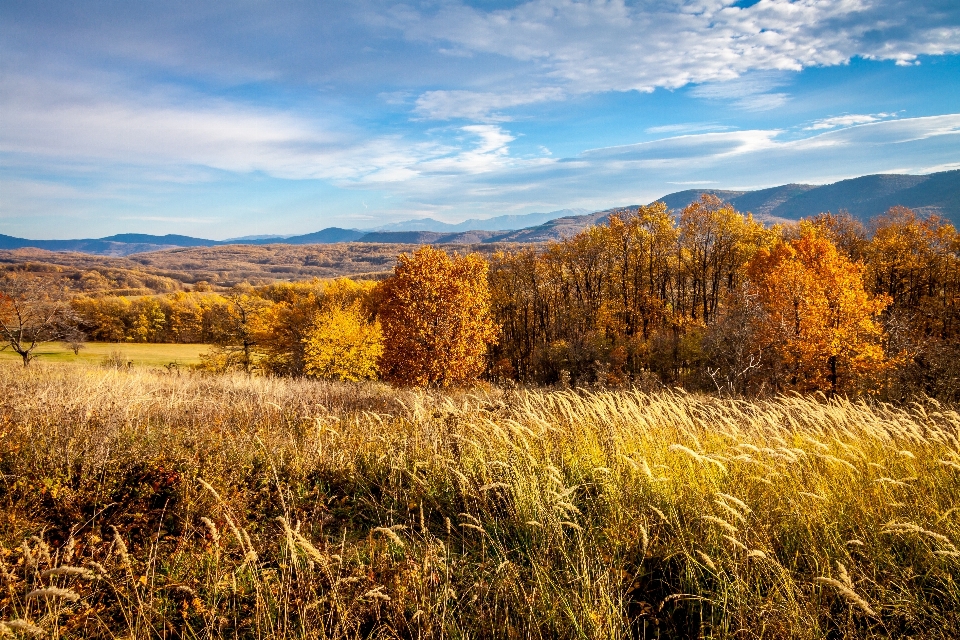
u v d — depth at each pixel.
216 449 5.89
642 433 5.62
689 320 40.19
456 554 4.10
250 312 44.91
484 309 26.56
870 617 3.26
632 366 38.25
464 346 25.31
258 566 3.72
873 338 23.70
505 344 51.97
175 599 3.37
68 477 4.64
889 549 3.76
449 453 5.66
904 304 37.84
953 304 34.53
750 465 4.83
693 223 43.22
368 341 31.55
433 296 25.47
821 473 4.86
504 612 3.30
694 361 33.16
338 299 44.03
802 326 24.17
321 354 30.92
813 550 3.68
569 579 3.45
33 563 3.06
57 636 2.72
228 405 8.96
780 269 26.30
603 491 4.78
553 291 51.41
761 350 24.64
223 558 3.76
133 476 4.98
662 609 3.46
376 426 7.55
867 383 21.89
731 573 3.49
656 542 3.98
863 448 5.60
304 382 15.64
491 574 3.75
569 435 6.11
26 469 4.75
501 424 6.19
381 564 3.75
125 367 17.05
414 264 26.11
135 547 3.88
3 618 2.84
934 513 3.95
